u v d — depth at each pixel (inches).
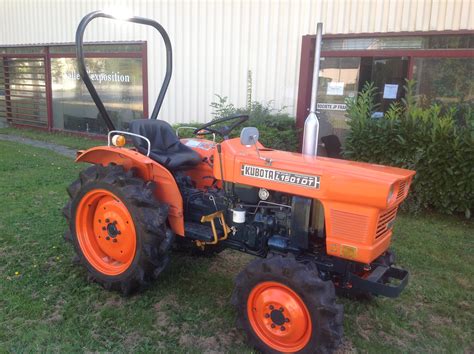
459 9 245.6
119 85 387.5
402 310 130.6
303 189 108.7
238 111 293.3
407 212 215.9
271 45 302.4
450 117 205.3
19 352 103.0
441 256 169.0
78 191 134.4
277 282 103.2
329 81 293.3
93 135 409.1
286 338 103.6
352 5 272.1
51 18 411.5
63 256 152.5
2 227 175.5
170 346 108.9
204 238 126.6
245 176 118.0
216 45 323.0
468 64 254.2
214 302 130.2
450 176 198.1
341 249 105.6
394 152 213.5
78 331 112.3
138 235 122.0
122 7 359.3
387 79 277.0
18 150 341.1
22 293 127.7
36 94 453.7
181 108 350.0
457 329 122.5
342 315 99.7
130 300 128.8
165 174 127.3
